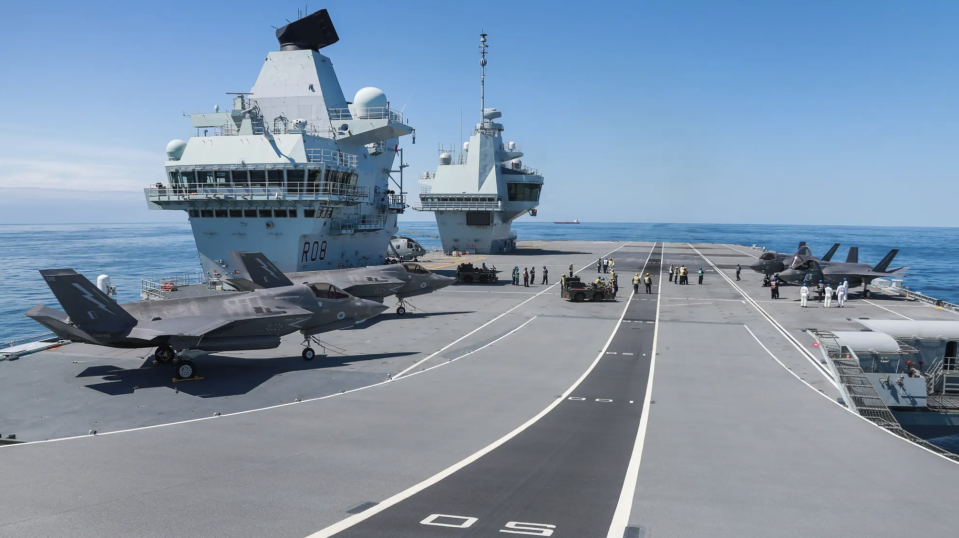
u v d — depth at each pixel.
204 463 12.73
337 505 10.16
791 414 19.09
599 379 24.36
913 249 178.75
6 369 25.23
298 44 55.19
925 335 26.06
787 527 9.50
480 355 29.17
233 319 24.83
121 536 8.63
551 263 81.31
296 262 48.28
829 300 45.53
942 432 23.77
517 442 15.12
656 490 11.40
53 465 12.45
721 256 99.81
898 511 10.38
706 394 22.00
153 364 26.34
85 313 22.73
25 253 146.62
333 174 48.94
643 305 46.53
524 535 8.95
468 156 90.94
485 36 92.38
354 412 18.50
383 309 31.17
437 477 11.97
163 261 123.00
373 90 55.94
